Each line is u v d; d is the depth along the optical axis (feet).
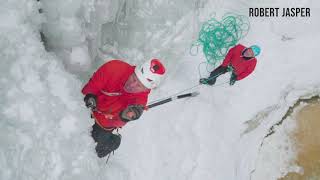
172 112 15.34
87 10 12.76
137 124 14.75
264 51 16.72
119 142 12.92
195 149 15.28
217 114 15.89
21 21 10.98
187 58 16.30
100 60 14.93
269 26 16.92
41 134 10.27
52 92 11.23
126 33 15.53
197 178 15.14
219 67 15.40
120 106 11.70
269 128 16.55
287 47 16.81
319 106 16.79
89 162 11.62
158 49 15.96
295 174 16.48
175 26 16.24
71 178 10.82
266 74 16.60
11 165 9.25
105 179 13.20
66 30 12.42
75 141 11.20
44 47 12.18
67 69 13.21
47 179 10.14
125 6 14.94
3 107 9.80
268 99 16.47
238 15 16.84
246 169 16.12
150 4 15.49
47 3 11.86
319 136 16.71
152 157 14.62
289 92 16.67
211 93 16.02
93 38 13.78
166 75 15.81
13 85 10.21
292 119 16.70
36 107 10.38
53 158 10.41
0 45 10.39
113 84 11.44
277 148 16.51
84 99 11.69
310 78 16.71
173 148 14.99
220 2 16.88
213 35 16.52
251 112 16.31
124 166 14.06
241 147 16.10
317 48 16.84
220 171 15.55
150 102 15.25
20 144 9.61
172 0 15.80
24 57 10.74
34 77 10.68
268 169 16.33
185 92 15.76
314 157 16.61
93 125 12.34
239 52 14.76
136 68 11.05
